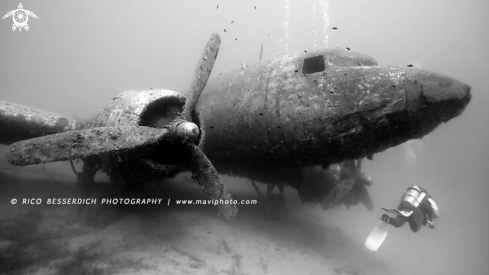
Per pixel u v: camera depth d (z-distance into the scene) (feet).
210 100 19.47
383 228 16.42
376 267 18.92
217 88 19.75
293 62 16.19
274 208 25.03
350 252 20.56
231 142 17.79
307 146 14.47
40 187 21.81
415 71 12.32
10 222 14.93
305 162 15.84
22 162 9.09
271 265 14.80
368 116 12.58
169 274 11.93
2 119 18.10
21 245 12.49
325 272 15.38
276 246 17.56
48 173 26.89
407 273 19.77
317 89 14.12
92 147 10.46
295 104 14.46
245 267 14.01
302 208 32.53
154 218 17.71
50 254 12.05
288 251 17.13
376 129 12.73
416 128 12.23
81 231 15.02
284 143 15.07
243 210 23.75
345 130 13.20
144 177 14.43
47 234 14.19
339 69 14.21
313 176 24.09
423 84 11.57
